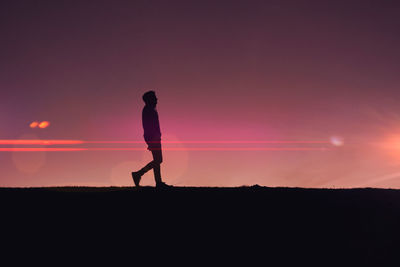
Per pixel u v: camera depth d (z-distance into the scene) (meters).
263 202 8.31
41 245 6.63
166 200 8.24
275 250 6.86
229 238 7.08
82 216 7.48
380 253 6.86
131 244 6.81
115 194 8.52
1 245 6.55
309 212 7.98
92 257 6.46
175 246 6.83
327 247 6.98
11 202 7.91
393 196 9.00
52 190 8.85
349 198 8.74
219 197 8.49
